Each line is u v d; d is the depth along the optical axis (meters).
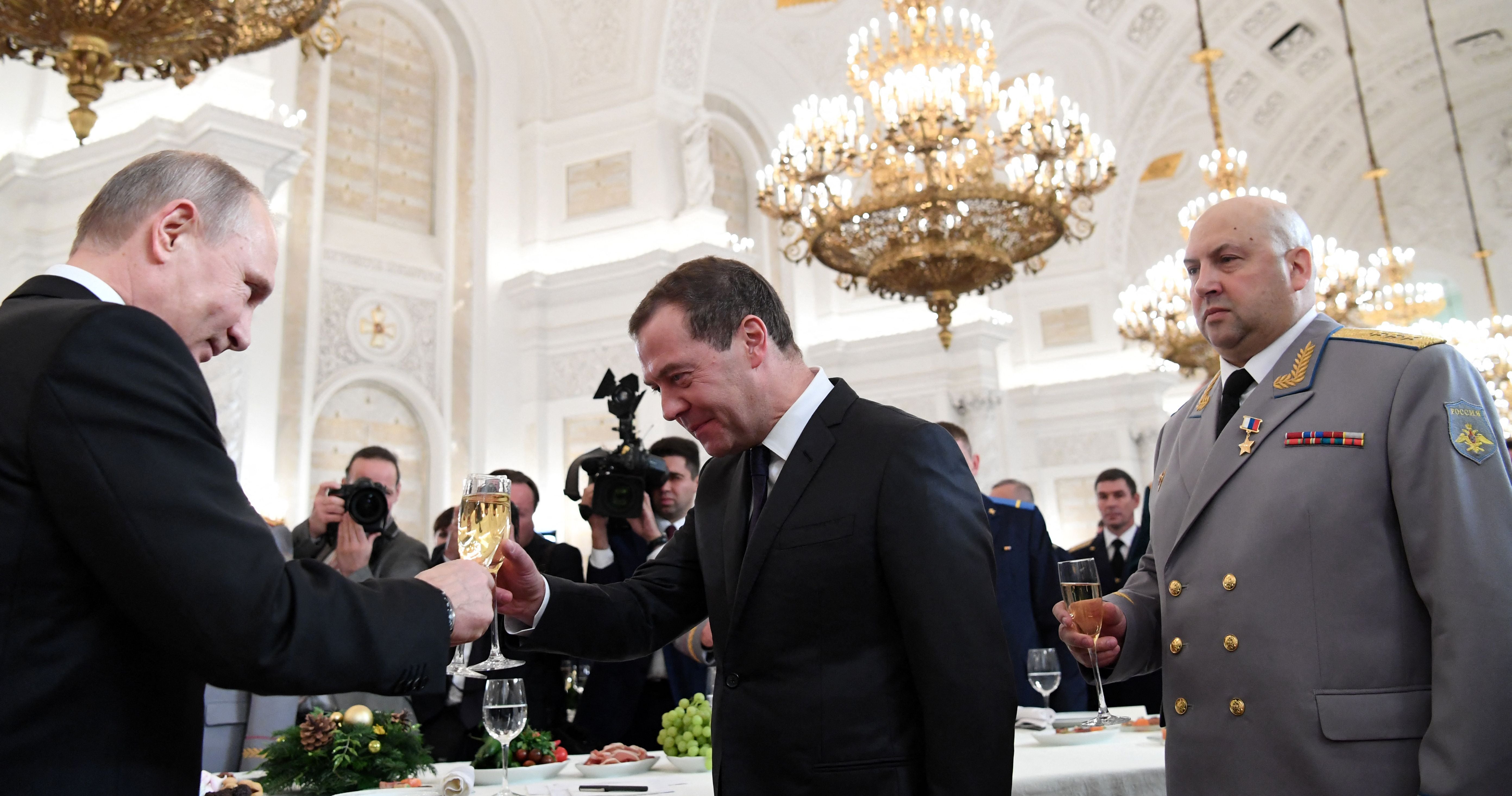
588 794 2.35
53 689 1.21
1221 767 1.83
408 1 8.77
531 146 9.05
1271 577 1.83
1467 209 16.97
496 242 8.77
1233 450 1.95
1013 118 6.06
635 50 8.79
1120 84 13.30
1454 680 1.60
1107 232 13.62
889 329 11.61
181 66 4.14
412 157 8.68
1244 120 15.20
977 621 1.70
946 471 1.80
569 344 8.52
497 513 1.77
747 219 11.30
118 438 1.22
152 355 1.28
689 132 8.76
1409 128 16.72
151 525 1.20
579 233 8.79
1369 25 14.26
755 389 1.89
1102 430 13.20
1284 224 2.04
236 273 1.46
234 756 3.72
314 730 2.63
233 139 6.13
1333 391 1.89
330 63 8.23
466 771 2.62
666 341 1.86
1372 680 1.73
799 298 11.62
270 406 7.06
